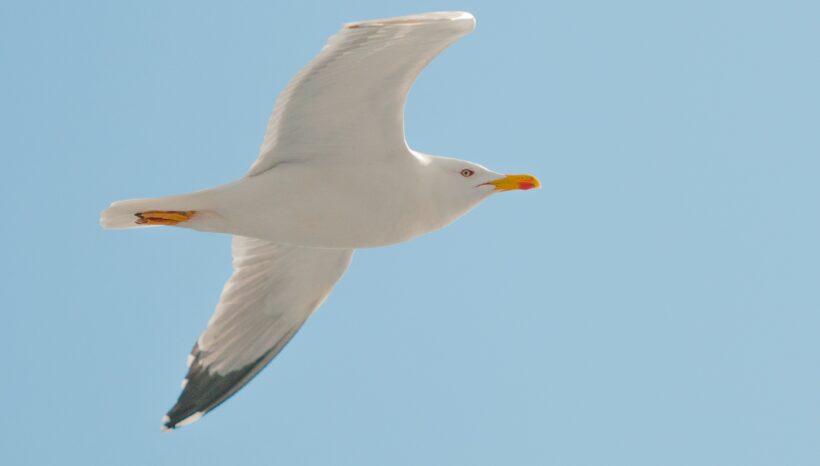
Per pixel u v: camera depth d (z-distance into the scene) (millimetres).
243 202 12312
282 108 11977
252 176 12430
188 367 15094
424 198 12625
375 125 12062
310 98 11828
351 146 12211
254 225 12508
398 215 12602
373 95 11773
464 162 13008
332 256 14500
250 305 14992
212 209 12383
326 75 11570
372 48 11211
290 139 12219
